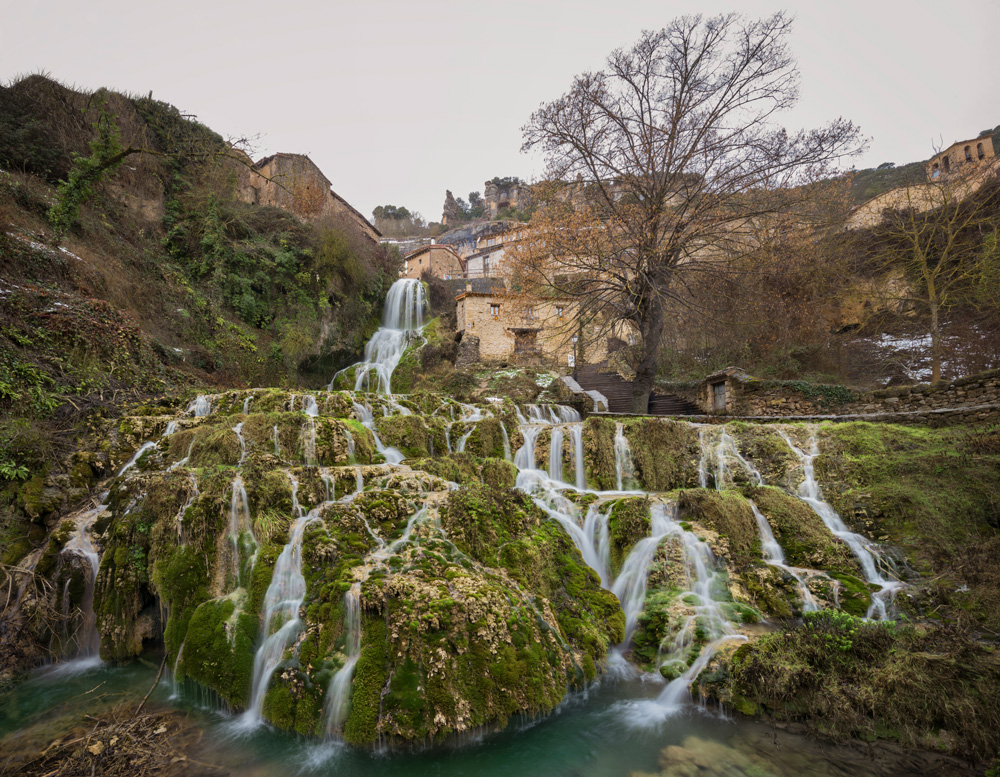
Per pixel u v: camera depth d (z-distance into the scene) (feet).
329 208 94.17
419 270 135.23
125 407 31.94
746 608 20.22
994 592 18.93
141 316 44.96
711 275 51.03
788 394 47.57
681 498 25.35
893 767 13.42
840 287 60.85
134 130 57.98
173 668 17.54
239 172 74.79
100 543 20.81
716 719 16.06
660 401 64.90
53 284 35.50
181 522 19.48
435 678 14.76
